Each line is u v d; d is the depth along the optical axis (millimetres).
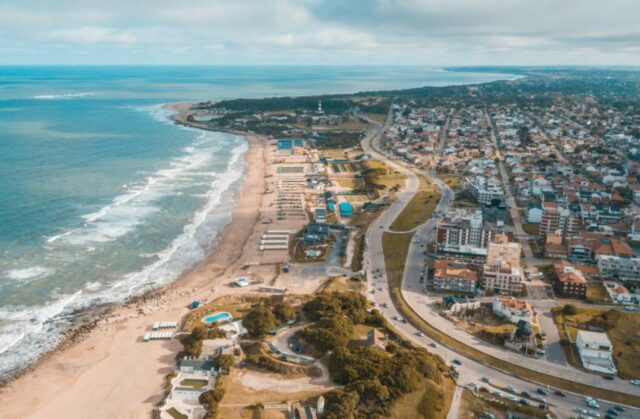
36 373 168375
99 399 156250
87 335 189875
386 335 186875
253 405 148375
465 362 173875
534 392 158125
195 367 165375
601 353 174000
